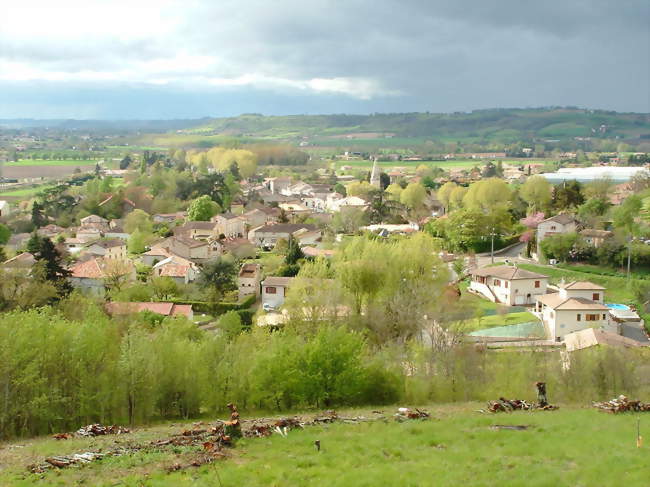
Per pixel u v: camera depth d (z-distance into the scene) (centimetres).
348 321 6594
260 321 7506
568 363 4834
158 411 4281
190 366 4269
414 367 4847
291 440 2988
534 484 2331
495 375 4662
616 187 19238
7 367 3656
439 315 6888
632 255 10225
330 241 14488
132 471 2569
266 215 18275
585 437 2914
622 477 2370
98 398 3956
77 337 3984
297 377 4231
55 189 19975
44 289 7688
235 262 11256
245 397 4328
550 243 11294
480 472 2488
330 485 2395
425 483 2377
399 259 7444
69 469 2611
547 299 7906
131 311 7306
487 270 9888
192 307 9294
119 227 16500
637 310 8506
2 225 14700
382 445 2892
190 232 15775
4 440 3550
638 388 4512
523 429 3144
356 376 4291
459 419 3378
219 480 2425
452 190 19012
